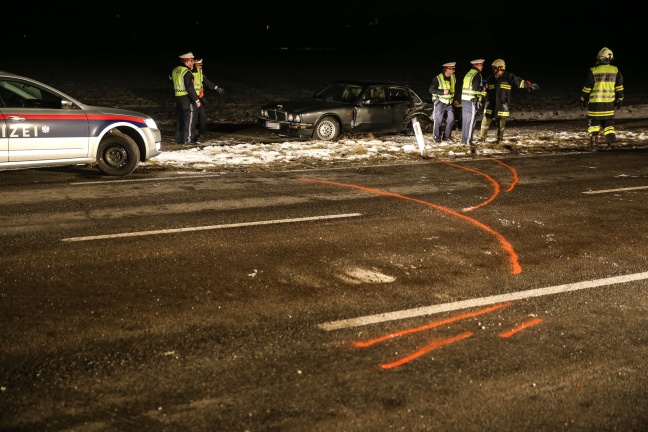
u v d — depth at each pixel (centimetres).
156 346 464
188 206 876
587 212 898
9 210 828
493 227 808
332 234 758
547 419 387
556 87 3612
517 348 480
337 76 3691
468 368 446
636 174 1200
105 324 498
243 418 376
